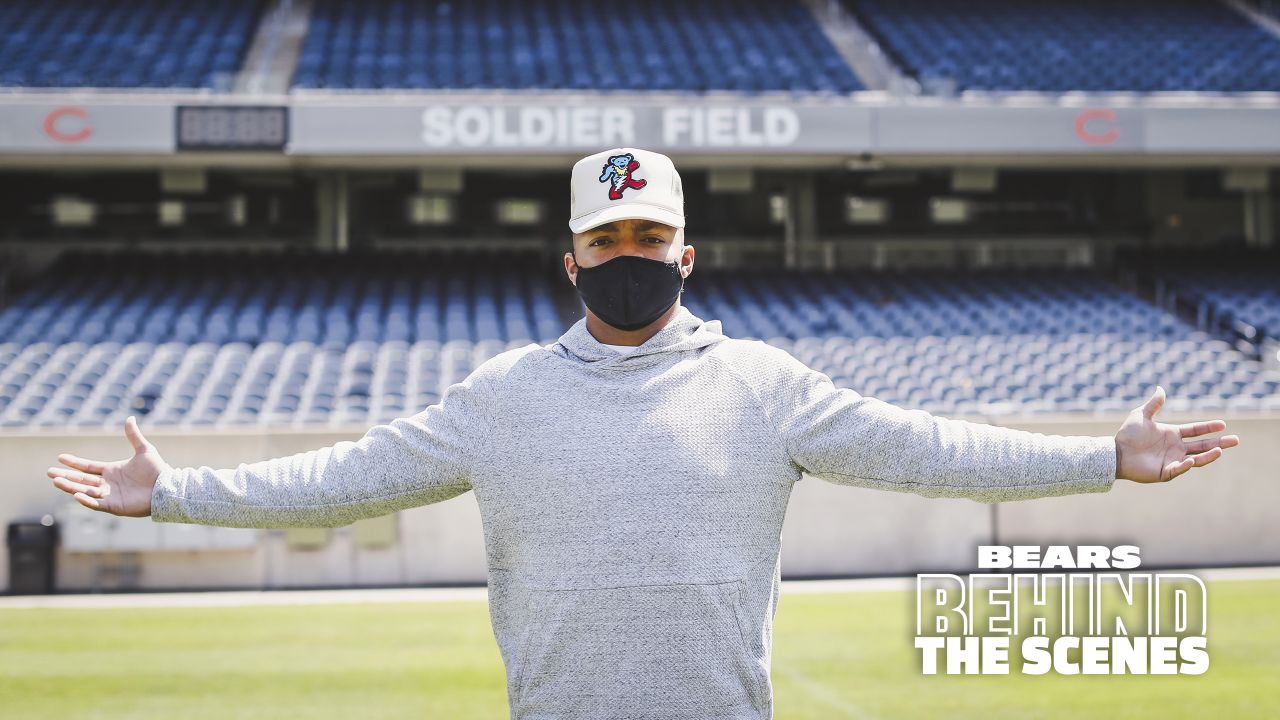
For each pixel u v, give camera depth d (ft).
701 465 6.17
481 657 23.17
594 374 6.42
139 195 54.85
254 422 38.96
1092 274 56.24
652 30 61.82
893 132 46.34
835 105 46.06
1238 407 41.16
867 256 58.03
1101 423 35.17
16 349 44.47
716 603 6.10
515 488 6.27
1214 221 59.82
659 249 6.59
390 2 63.26
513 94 47.16
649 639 6.05
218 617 28.25
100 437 33.12
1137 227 59.26
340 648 24.21
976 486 6.23
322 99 44.29
